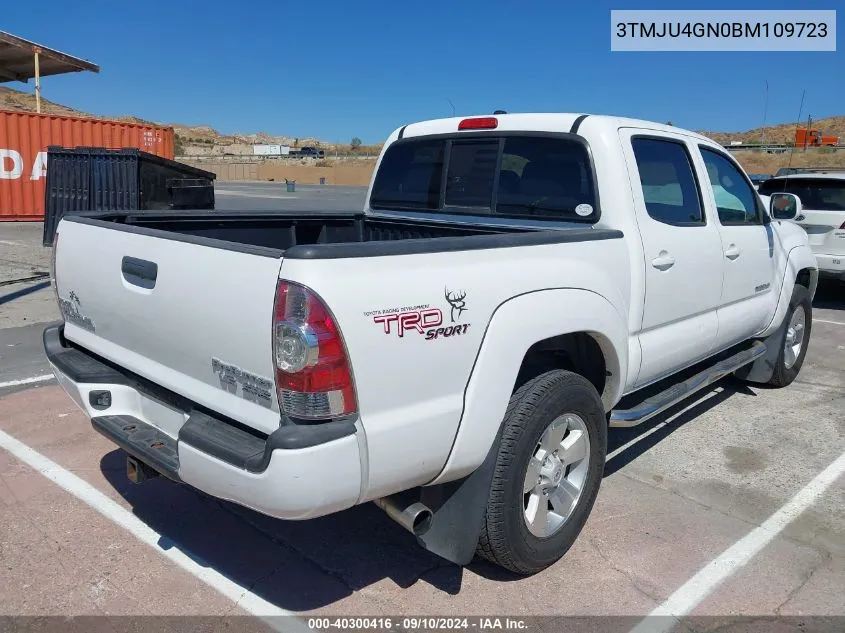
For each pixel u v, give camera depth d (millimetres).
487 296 2754
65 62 19891
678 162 4188
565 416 3197
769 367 5824
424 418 2566
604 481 4258
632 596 3131
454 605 3053
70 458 4375
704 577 3279
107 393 3211
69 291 3506
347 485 2393
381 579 3234
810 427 5195
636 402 4121
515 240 2939
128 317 3059
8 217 17484
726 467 4488
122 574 3221
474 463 2805
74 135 17984
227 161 89938
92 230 3279
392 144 4902
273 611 2990
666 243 3844
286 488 2293
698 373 4617
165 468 2752
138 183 11359
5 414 5062
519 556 3064
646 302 3721
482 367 2738
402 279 2479
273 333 2340
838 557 3473
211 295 2572
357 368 2357
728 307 4691
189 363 2777
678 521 3787
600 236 3400
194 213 4156
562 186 3883
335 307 2297
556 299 3037
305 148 113562
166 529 3615
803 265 5801
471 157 4383
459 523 2912
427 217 4660
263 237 4535
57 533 3545
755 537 3639
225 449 2449
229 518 3746
